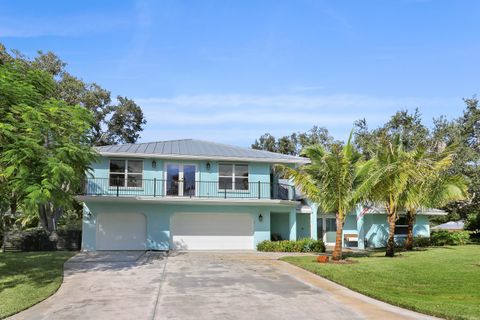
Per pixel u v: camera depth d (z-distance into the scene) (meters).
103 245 24.75
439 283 14.26
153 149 26.44
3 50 27.55
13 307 10.56
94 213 24.53
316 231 28.45
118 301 11.25
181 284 13.63
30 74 16.50
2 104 14.48
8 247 24.44
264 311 10.12
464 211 34.56
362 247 28.72
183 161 26.28
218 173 26.61
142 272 16.05
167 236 25.31
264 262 19.11
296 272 16.19
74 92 33.62
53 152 14.69
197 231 26.16
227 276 15.20
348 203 18.61
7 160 13.54
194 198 24.98
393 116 35.66
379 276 15.21
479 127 33.31
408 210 24.45
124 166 25.42
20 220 32.00
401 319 9.34
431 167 22.52
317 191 18.83
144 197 24.34
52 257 20.20
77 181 16.44
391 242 21.28
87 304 10.95
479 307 10.21
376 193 20.09
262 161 27.05
